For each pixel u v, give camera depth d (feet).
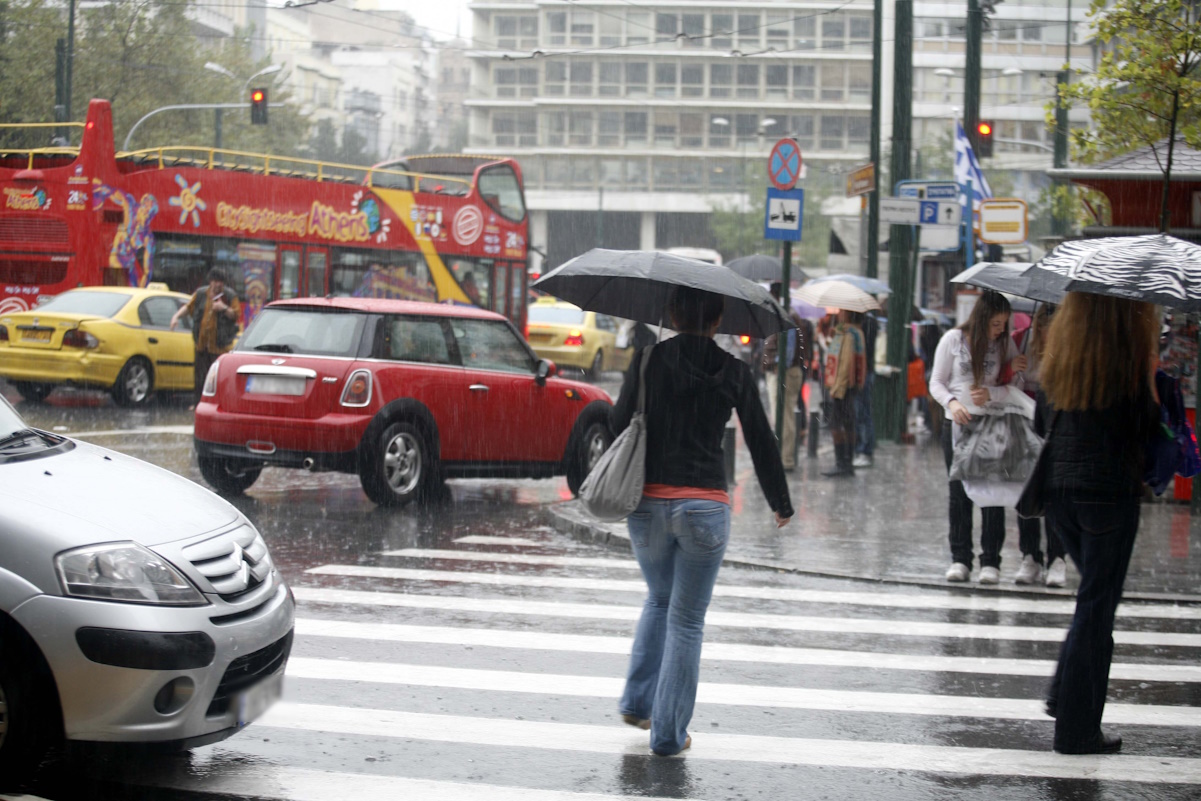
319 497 39.40
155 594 14.28
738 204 256.73
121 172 67.05
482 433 38.58
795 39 272.72
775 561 30.71
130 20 138.82
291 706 18.57
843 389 46.19
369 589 26.66
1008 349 28.30
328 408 35.37
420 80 417.28
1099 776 16.63
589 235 289.53
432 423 37.11
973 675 21.61
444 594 26.50
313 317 36.86
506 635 23.26
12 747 13.94
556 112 279.08
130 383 59.36
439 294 81.82
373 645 22.17
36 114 125.49
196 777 15.53
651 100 276.00
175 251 67.87
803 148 274.57
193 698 14.34
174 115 145.89
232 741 16.96
